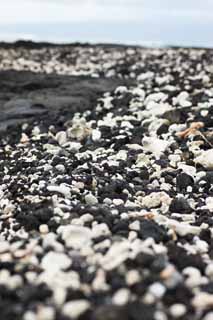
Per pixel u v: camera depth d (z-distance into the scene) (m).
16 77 3.96
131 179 1.54
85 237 1.01
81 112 2.62
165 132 1.96
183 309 0.78
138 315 0.75
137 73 4.17
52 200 1.23
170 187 1.48
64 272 0.89
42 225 1.09
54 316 0.76
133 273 0.84
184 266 0.93
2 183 1.57
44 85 3.63
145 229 1.06
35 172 1.62
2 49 6.23
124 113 2.37
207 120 1.98
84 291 0.82
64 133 2.07
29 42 6.81
